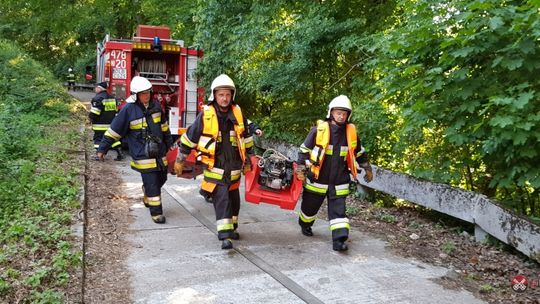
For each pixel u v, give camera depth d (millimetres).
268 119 11797
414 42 6320
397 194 6949
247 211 7020
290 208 5676
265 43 10531
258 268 4867
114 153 10867
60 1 26062
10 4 28203
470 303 4262
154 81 11641
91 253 5008
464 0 5801
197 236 5770
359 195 7902
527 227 4957
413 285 4590
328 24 9438
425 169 6844
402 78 6711
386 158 8820
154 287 4352
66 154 9469
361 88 9484
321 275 4742
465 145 6555
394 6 9438
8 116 10016
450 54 5754
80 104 18578
